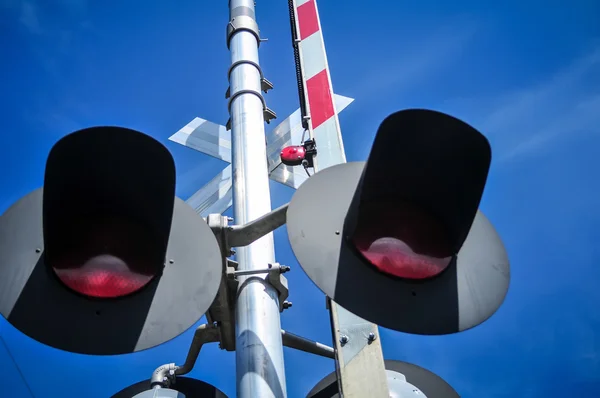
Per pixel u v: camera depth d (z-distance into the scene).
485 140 2.31
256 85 3.76
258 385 2.63
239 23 4.11
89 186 2.32
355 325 3.21
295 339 3.12
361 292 2.37
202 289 2.45
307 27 4.76
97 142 2.23
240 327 2.79
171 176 2.30
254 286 2.87
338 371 3.12
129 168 2.30
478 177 2.37
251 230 2.64
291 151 3.90
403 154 2.42
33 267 2.30
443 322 2.39
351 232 2.44
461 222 2.45
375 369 3.08
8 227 2.36
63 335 2.22
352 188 2.63
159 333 2.31
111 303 2.31
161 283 2.40
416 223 2.50
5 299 2.22
